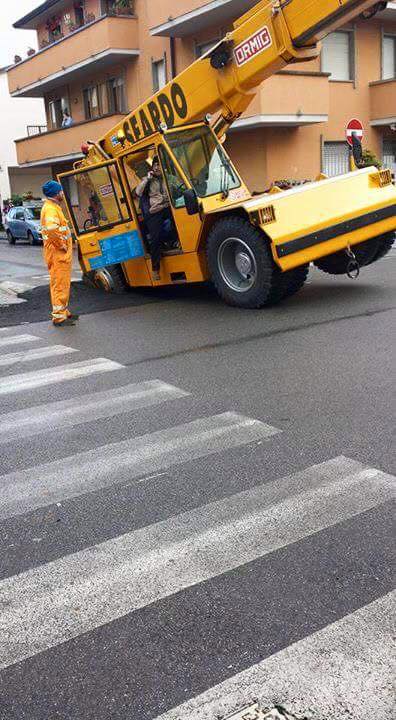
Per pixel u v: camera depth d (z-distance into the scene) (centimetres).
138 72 2512
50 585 321
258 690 249
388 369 622
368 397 550
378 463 429
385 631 275
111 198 1055
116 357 736
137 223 1041
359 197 910
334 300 952
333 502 383
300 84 1886
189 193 903
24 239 2730
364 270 1214
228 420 520
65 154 2759
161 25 2144
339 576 314
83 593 313
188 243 977
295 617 287
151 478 428
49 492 418
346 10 797
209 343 765
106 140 1119
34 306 1095
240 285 936
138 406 566
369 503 379
